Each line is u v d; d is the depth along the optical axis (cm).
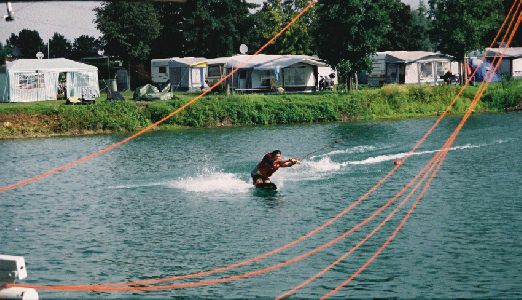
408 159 4588
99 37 11156
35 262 2417
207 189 3706
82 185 3938
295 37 12038
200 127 7275
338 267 2294
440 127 6638
